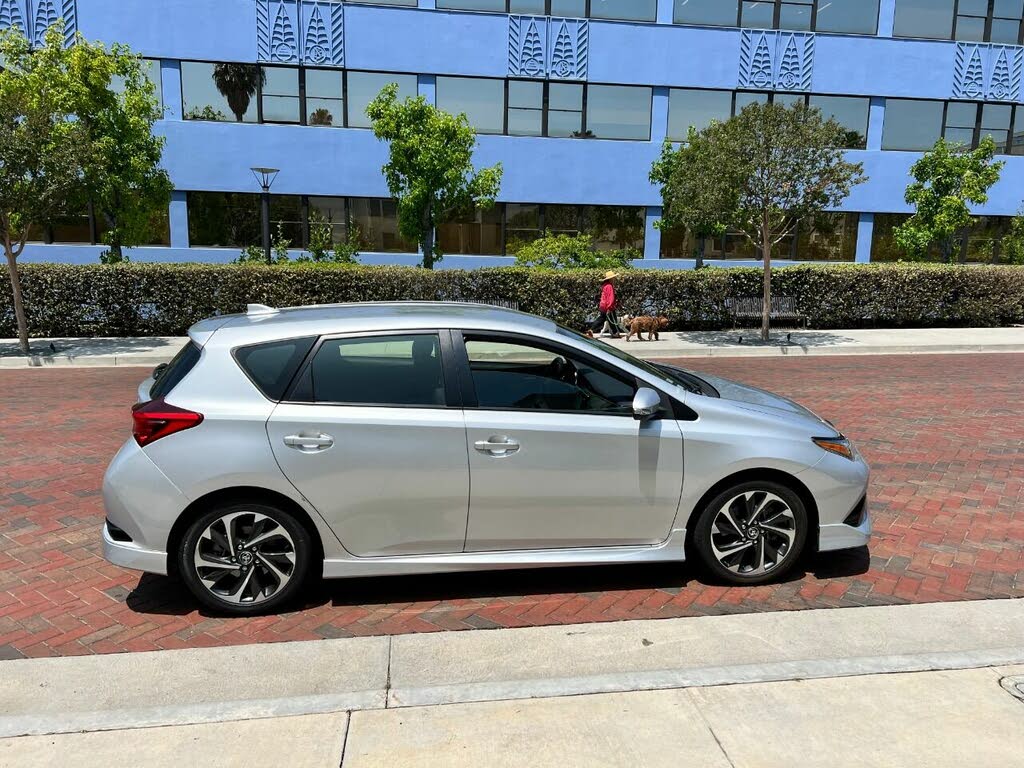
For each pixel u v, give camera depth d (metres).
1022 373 11.84
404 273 16.58
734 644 3.42
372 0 21.12
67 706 2.96
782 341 15.67
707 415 3.97
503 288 16.92
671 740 2.71
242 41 20.73
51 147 12.30
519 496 3.82
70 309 15.58
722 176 14.32
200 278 15.94
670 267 23.22
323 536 3.73
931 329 18.20
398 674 3.19
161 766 2.57
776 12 22.47
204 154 20.97
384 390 3.78
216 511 3.65
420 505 3.77
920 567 4.37
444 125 16.92
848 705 2.91
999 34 23.38
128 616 3.80
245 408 3.65
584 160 22.47
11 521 5.08
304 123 21.45
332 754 2.63
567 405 3.91
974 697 2.95
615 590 4.09
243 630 3.66
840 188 14.05
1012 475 6.20
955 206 19.70
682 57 22.31
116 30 20.27
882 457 6.72
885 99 23.19
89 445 7.04
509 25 21.64
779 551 4.09
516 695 2.98
